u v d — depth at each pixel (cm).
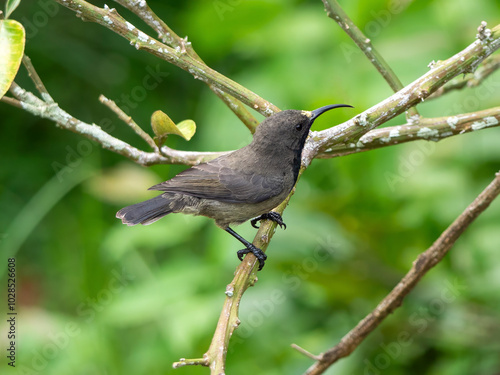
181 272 1064
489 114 709
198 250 1214
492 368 896
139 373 1047
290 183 904
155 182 1183
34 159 1369
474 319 934
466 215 742
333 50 1159
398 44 1075
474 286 946
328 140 713
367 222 954
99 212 1184
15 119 1398
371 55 731
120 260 1177
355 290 957
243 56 1334
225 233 1031
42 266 1295
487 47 638
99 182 1166
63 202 1359
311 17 1207
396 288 765
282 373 965
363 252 977
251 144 911
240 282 654
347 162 1003
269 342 997
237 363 1000
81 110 1395
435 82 649
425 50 1062
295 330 995
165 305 1023
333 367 948
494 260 948
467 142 1024
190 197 895
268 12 1221
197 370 1002
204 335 993
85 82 1405
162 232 1138
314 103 1017
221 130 1212
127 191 1156
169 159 829
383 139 732
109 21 648
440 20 1070
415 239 975
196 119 1396
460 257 984
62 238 1312
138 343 1094
